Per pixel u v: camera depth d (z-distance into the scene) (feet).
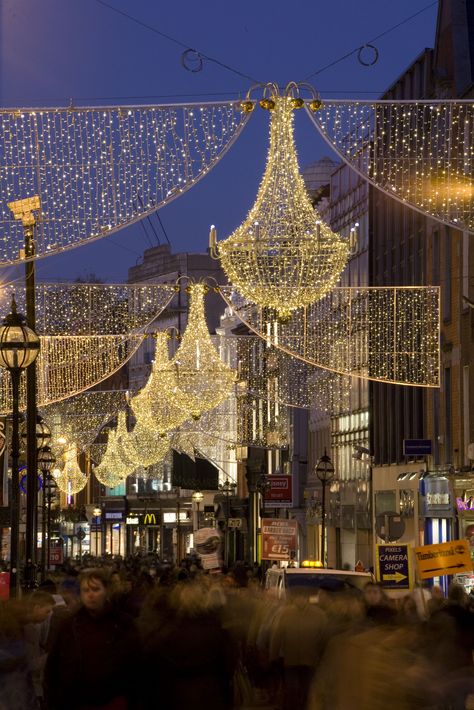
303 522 353.51
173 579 124.98
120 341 200.13
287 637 73.00
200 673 56.65
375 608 76.69
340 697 32.48
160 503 521.24
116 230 80.53
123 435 382.63
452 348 214.07
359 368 283.79
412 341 236.63
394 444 261.65
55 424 395.34
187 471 414.00
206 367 193.98
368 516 279.28
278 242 87.81
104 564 227.81
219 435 386.93
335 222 318.45
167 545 520.83
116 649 49.73
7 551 363.97
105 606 50.42
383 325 250.98
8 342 100.12
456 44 219.41
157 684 56.75
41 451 199.11
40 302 196.34
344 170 310.65
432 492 224.12
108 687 49.47
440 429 222.28
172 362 196.54
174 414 236.22
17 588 98.78
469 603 72.84
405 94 247.70
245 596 82.23
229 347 421.59
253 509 403.54
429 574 98.63
